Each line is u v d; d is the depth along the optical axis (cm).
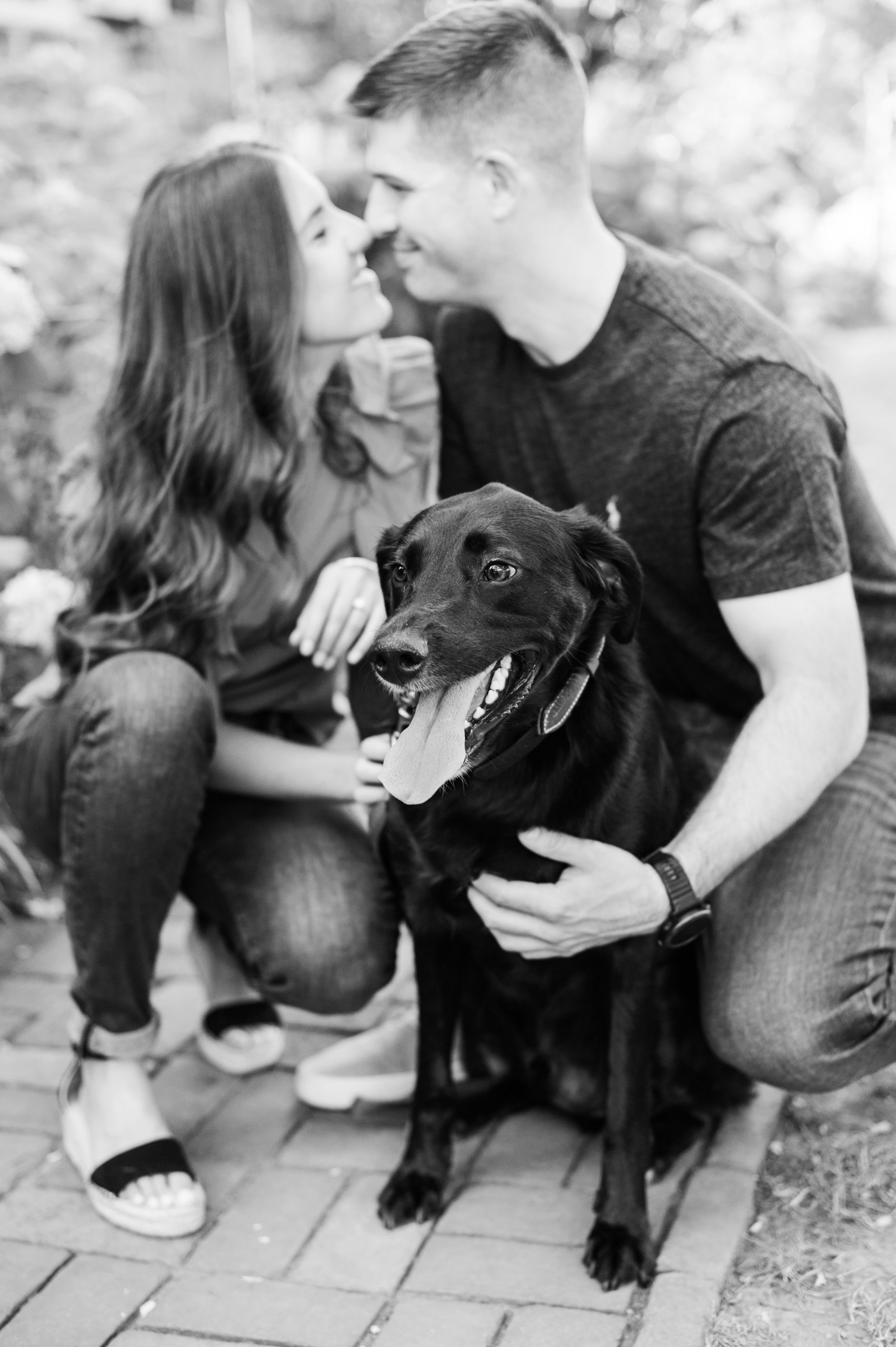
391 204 245
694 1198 225
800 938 222
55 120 439
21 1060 282
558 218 234
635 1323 197
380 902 249
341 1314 203
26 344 342
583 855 204
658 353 232
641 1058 214
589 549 210
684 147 699
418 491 266
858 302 1066
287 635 255
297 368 243
